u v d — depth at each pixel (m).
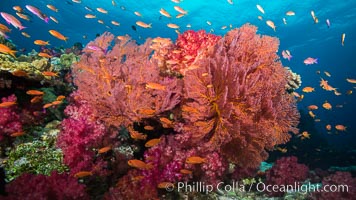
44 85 1.22
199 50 1.14
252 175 1.12
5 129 0.92
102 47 1.19
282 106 1.02
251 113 0.90
